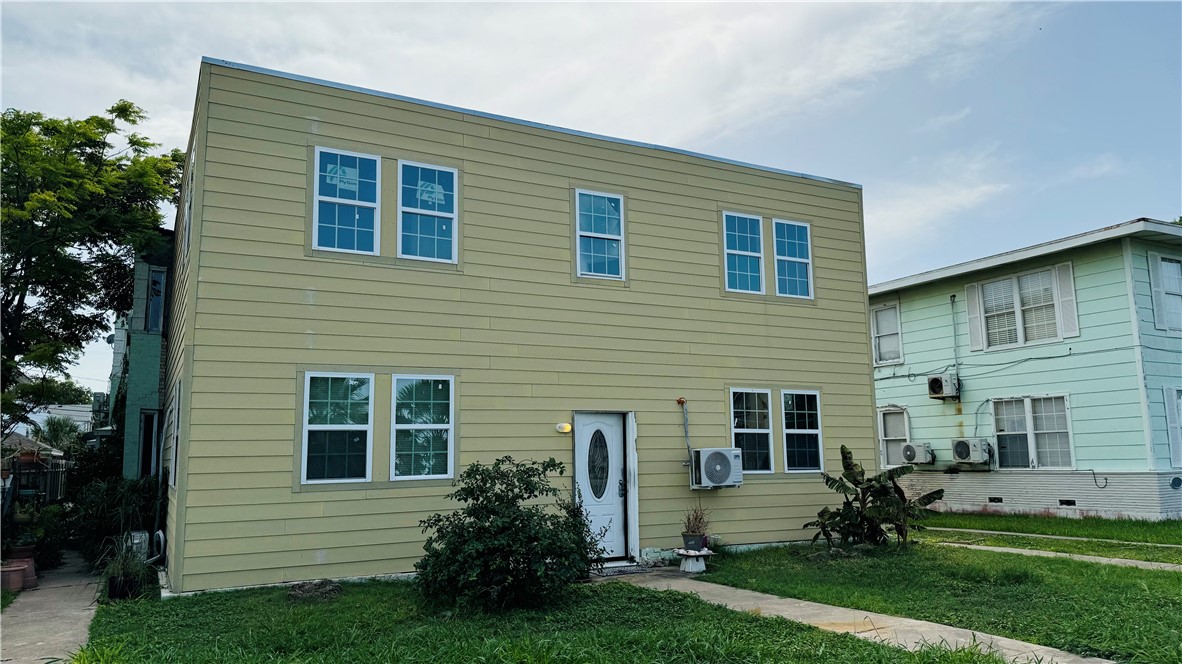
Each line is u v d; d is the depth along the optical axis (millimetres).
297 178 9445
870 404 13555
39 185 16109
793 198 13312
